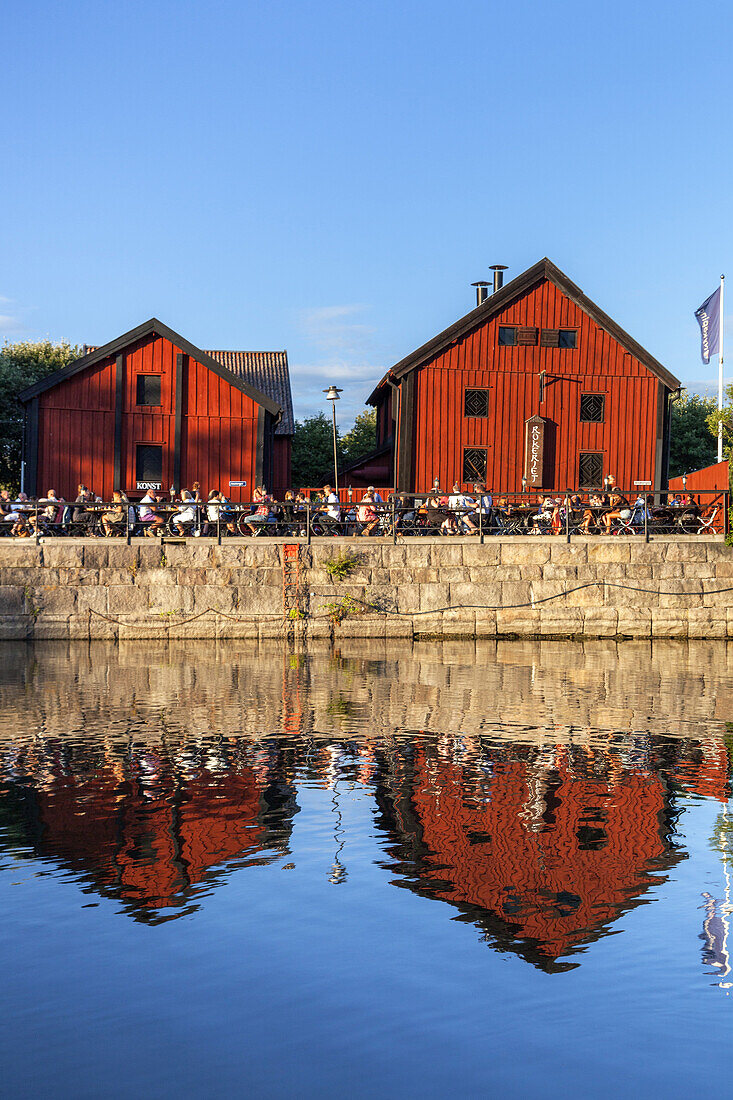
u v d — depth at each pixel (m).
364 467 36.53
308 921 5.98
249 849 7.36
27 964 5.40
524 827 7.93
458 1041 4.60
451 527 25.55
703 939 5.74
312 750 10.82
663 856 7.23
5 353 50.38
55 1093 4.16
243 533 25.55
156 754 10.56
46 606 23.81
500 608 24.97
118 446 29.50
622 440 31.22
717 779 9.53
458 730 12.07
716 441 56.66
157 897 6.36
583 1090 4.19
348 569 24.70
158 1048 4.52
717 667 18.81
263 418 30.17
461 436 30.56
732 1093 4.17
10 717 12.90
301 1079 4.27
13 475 43.94
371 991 5.09
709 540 25.38
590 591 25.08
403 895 6.42
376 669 18.33
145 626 24.09
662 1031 4.69
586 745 11.16
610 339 31.20
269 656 20.69
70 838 7.59
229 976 5.25
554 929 5.88
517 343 30.73
